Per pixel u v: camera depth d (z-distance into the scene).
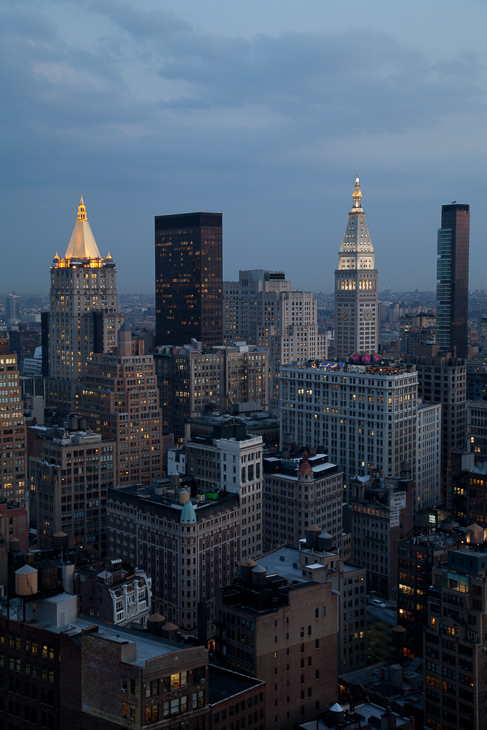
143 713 142.00
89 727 150.25
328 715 186.88
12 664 164.50
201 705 150.75
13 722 164.50
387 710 195.75
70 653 153.00
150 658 146.75
